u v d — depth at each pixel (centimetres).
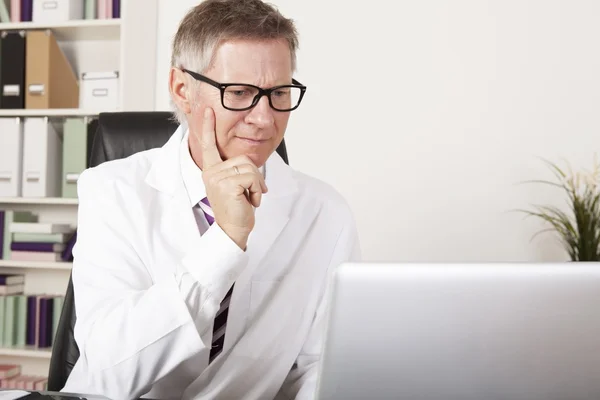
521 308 61
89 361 103
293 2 357
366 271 61
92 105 343
